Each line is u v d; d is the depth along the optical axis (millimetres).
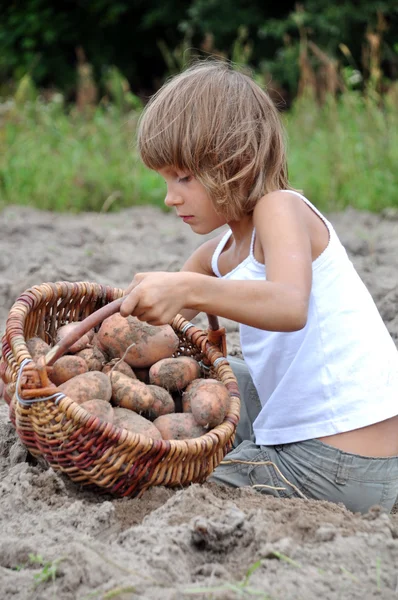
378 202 6844
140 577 1746
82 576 1769
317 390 2254
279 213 2141
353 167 7035
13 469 2227
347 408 2236
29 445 2166
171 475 2084
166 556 1821
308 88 8078
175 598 1674
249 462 2279
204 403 2129
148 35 14898
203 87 2230
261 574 1769
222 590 1697
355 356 2246
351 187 6953
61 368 2201
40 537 1935
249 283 2010
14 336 2127
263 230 2141
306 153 7348
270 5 13070
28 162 7301
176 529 1901
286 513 2023
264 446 2352
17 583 1770
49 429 1998
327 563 1814
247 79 2322
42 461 2234
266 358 2338
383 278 4629
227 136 2186
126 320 2326
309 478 2266
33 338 2307
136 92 15195
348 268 2314
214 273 2592
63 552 1859
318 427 2258
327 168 7090
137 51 15047
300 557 1826
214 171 2195
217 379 2344
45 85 14219
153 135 2238
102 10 14547
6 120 7820
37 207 7016
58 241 5688
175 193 2275
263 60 12461
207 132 2178
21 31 13836
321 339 2246
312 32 11922
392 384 2281
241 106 2232
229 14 12891
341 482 2246
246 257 2367
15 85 10312
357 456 2236
